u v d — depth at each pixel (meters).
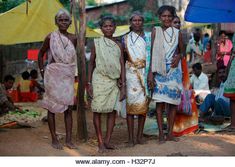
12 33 9.94
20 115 8.23
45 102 5.63
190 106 6.50
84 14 6.14
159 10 5.95
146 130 6.96
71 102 5.67
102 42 5.65
